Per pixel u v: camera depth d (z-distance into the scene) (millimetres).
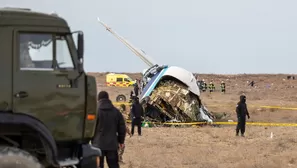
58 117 26844
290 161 47875
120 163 44500
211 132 75500
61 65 27156
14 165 25078
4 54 26219
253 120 100875
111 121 33312
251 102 162750
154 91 89625
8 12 26547
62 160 27438
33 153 27125
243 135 70438
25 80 26344
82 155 27906
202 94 199125
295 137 66938
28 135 26641
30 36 26750
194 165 45656
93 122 27688
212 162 46344
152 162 46406
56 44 27125
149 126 86875
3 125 25656
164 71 91812
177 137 68938
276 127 85562
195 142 63625
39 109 26484
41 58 26797
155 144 60500
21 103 26203
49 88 26656
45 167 27484
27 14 26781
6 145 26484
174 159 48469
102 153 33156
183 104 88875
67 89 27016
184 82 90062
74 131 27219
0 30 26312
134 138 66500
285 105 146500
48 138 26031
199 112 90938
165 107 89438
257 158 49375
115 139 33469
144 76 95188
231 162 48062
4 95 26031
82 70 27250
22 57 26484
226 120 100062
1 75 26109
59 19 27172
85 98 27391
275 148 56875
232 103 147500
